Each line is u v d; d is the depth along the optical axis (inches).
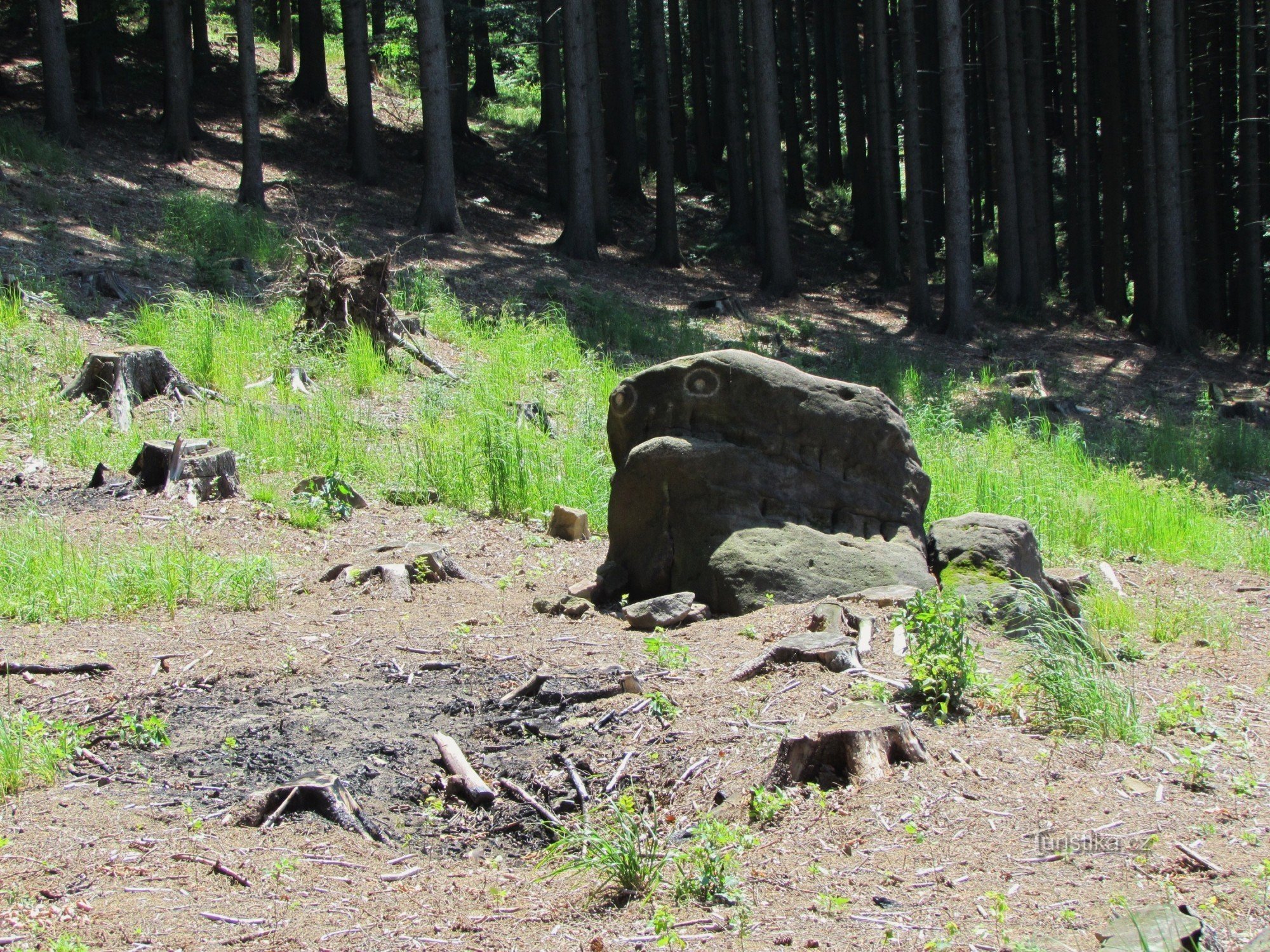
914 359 868.0
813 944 128.3
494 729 203.8
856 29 1301.7
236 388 519.2
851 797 166.2
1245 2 1009.5
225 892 146.6
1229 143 1189.1
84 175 834.8
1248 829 157.4
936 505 429.1
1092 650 233.6
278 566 319.3
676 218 1127.0
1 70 1060.5
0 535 321.7
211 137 1079.0
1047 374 871.7
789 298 1048.2
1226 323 1173.7
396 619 267.0
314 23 1269.7
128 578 283.6
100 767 188.9
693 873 147.5
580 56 1009.5
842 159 1668.3
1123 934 123.6
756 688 208.4
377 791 182.1
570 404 566.6
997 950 125.0
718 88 1518.2
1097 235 1263.5
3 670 227.9
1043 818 159.3
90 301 601.9
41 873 148.7
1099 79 1291.8
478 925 138.6
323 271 611.5
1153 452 650.2
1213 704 223.9
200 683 225.0
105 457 416.2
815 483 288.0
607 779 183.6
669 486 283.3
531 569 325.1
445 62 965.8
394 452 459.5
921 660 208.2
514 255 960.9
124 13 1083.3
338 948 132.3
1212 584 375.2
